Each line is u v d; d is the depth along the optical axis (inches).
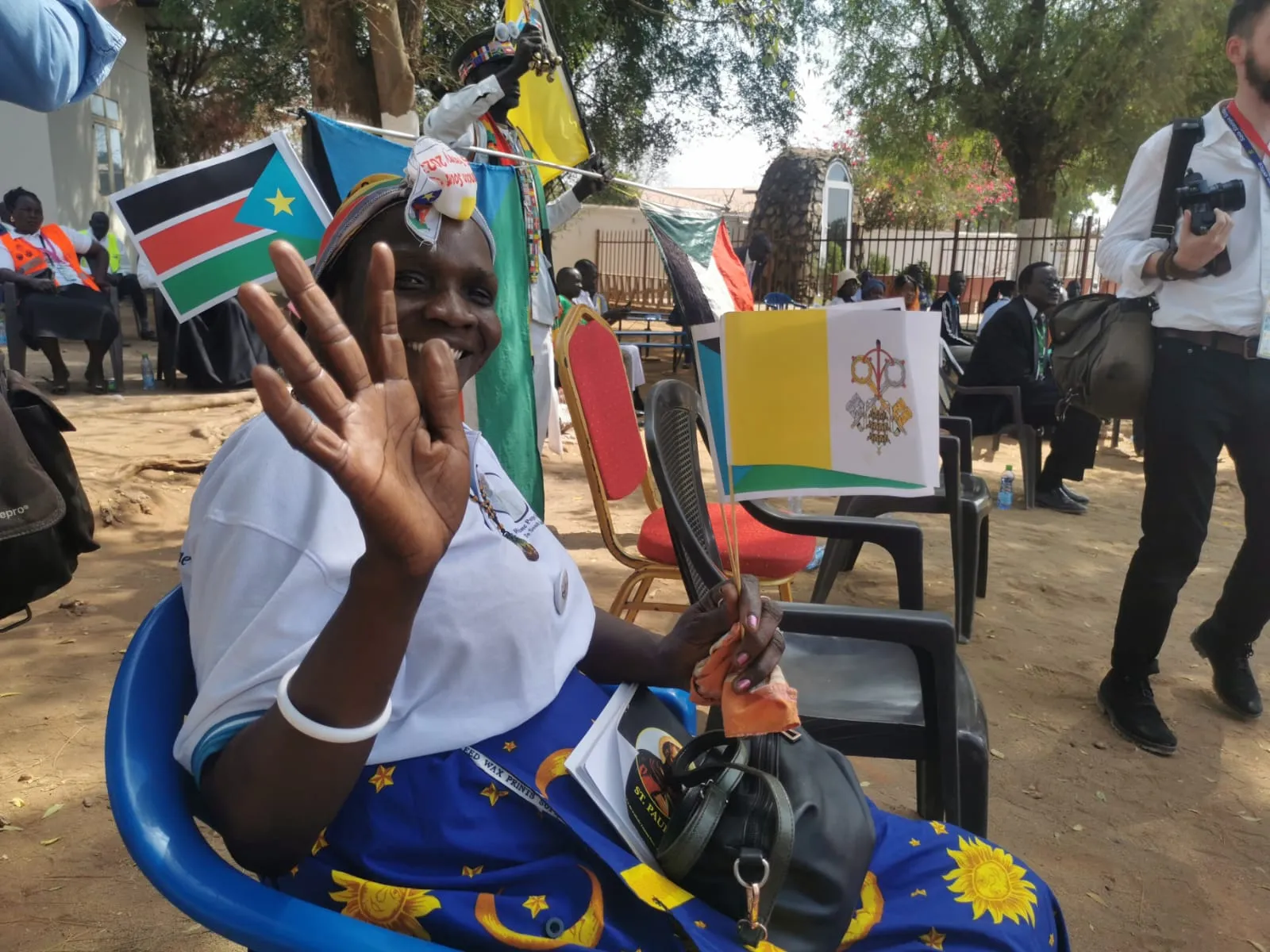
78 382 354.9
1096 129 550.9
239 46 521.3
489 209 141.7
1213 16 502.9
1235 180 105.6
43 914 81.4
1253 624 125.4
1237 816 106.4
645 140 545.3
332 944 36.8
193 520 45.3
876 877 50.9
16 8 56.3
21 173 518.0
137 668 44.4
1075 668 144.0
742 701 48.3
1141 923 88.1
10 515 63.2
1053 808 106.5
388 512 31.8
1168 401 112.2
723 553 112.7
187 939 79.3
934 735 73.9
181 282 126.4
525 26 160.2
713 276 182.7
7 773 102.1
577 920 42.4
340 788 36.5
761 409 55.7
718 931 43.5
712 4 476.4
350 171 136.9
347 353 31.8
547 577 49.9
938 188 923.4
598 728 49.0
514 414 147.3
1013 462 304.5
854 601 167.6
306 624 39.4
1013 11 546.3
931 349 53.6
